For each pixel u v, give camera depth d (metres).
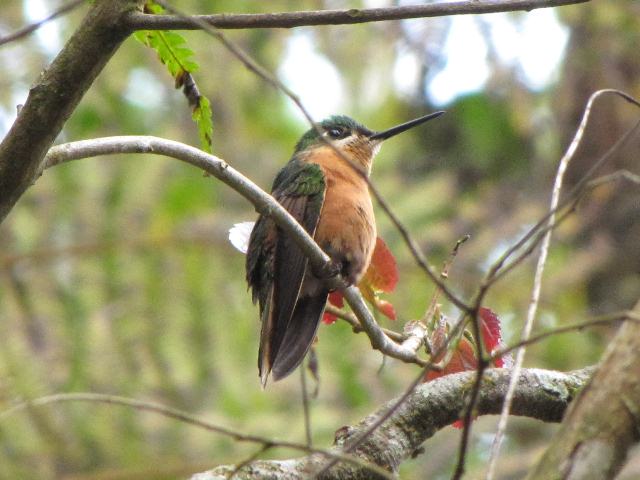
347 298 5.95
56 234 13.24
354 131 9.65
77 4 4.52
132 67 13.63
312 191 7.68
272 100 14.89
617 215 14.63
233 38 14.19
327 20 4.92
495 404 6.00
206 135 5.96
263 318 7.17
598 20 15.21
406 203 14.62
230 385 12.66
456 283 13.93
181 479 10.91
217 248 13.38
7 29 13.03
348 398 12.74
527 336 4.74
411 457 5.99
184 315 12.98
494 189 16.09
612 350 3.99
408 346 6.23
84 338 12.52
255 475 5.35
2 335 12.20
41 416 11.66
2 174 4.64
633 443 3.85
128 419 12.12
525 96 15.30
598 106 15.06
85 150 4.94
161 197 13.55
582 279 14.23
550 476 3.86
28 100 4.64
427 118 9.77
